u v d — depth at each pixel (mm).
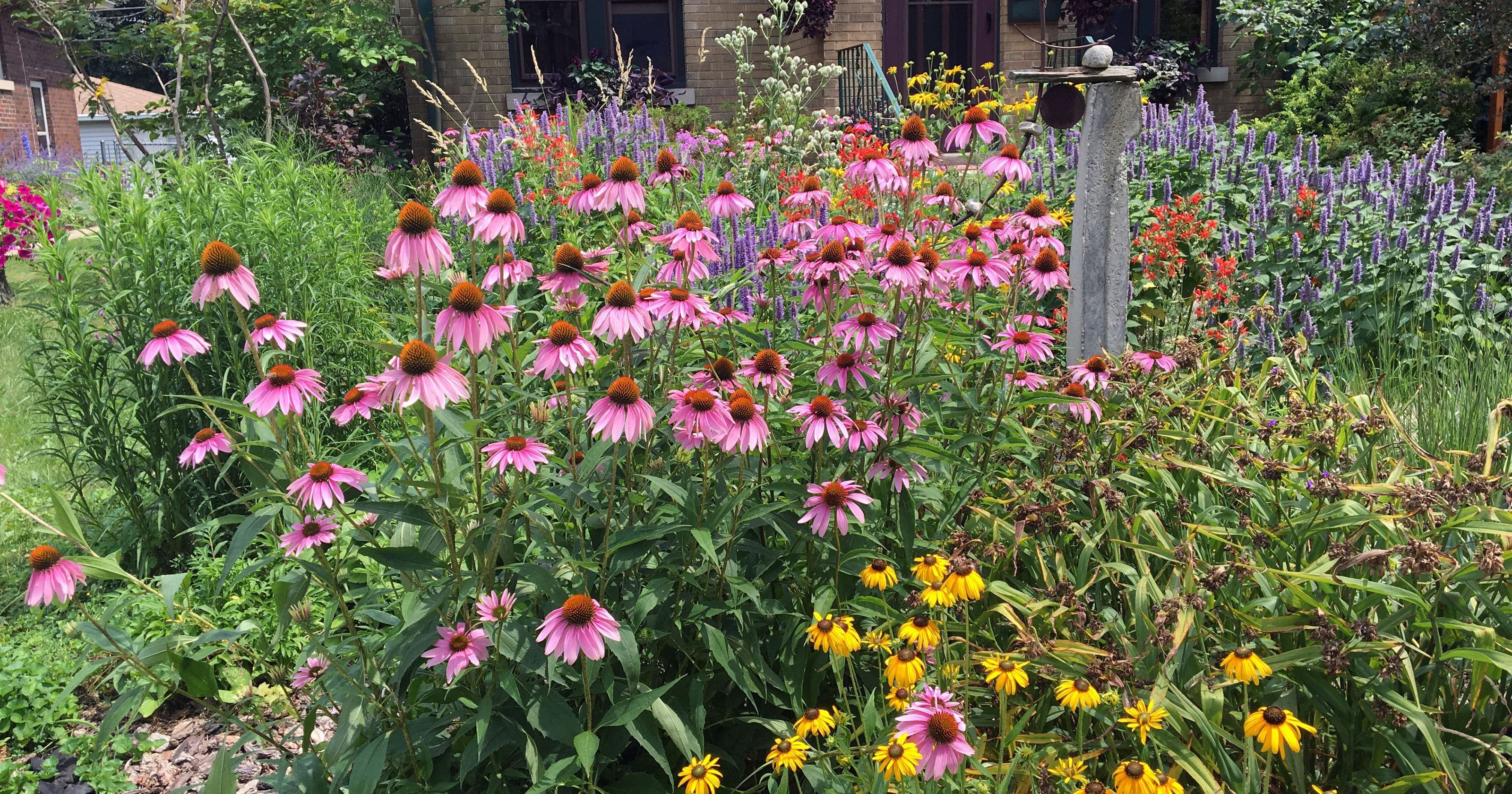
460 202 2275
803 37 12094
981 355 2893
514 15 12000
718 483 2459
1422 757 2170
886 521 2684
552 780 2053
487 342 2027
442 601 2105
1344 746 2232
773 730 2334
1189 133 6422
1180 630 2123
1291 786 2266
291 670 3039
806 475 2613
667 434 2525
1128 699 2084
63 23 9922
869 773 2092
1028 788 2160
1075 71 3398
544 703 2121
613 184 2756
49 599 2012
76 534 2111
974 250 3160
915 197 3816
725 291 2818
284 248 4609
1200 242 5617
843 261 2809
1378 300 5480
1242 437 2971
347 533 2510
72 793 2951
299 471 2543
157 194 4465
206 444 2383
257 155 5371
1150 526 2531
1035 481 2660
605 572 2205
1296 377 3324
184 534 4047
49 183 4336
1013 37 12141
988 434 2924
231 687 3312
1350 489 2379
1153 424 2834
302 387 2188
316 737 3078
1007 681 2082
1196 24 12672
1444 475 2494
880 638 2291
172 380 4035
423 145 11891
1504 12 9258
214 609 3432
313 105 10336
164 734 3227
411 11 11656
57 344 4102
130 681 2363
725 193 2986
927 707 1883
